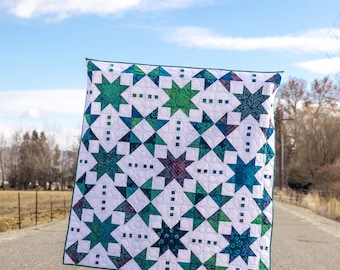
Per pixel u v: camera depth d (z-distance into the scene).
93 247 5.65
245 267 5.58
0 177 79.44
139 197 5.64
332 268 9.19
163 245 5.62
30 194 51.19
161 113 5.66
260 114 5.64
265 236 5.61
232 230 5.60
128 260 5.63
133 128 5.67
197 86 5.67
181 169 5.64
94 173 5.67
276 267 9.19
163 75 5.70
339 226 18.56
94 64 5.75
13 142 72.94
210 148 5.63
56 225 16.56
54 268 8.36
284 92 58.09
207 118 5.65
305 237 14.21
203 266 5.59
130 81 5.69
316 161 46.09
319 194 35.72
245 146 5.63
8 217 21.03
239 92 5.66
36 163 71.81
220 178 5.62
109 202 5.65
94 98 5.71
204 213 5.61
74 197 5.68
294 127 52.31
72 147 74.38
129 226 5.64
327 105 51.41
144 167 5.65
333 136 45.75
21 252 10.08
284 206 32.00
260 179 5.62
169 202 5.63
